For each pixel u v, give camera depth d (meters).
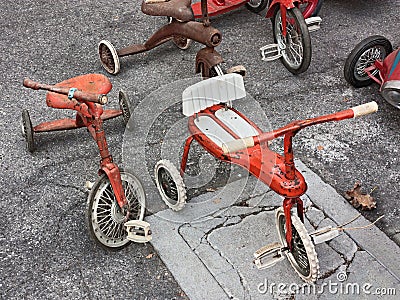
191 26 2.19
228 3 2.74
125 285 1.67
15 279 1.71
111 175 1.67
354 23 2.78
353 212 1.82
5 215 1.91
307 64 2.36
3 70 2.60
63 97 1.85
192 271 1.68
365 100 2.31
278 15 2.46
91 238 1.74
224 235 1.77
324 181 1.96
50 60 2.66
